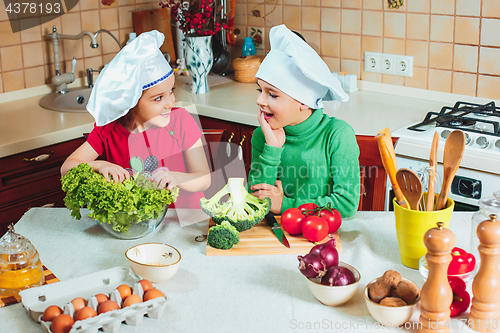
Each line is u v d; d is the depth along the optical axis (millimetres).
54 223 1361
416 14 2334
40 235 1293
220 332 910
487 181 1748
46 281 1070
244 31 3039
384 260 1146
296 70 1252
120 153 1592
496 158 1700
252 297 1012
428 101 2379
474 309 890
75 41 2771
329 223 1208
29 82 2656
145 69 1367
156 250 1113
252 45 2908
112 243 1244
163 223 1343
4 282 1024
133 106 1389
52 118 2330
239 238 1221
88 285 1032
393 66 2480
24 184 2133
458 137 1017
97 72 2900
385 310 886
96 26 2840
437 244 827
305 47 1266
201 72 2607
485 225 862
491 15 2117
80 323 864
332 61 2703
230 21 3012
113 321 895
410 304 901
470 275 988
